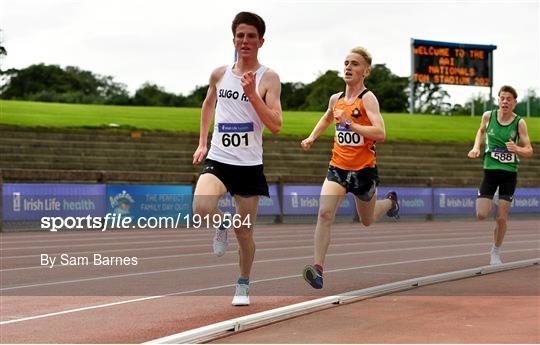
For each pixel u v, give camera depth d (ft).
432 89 467.93
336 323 37.09
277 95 40.52
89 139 205.57
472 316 38.65
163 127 236.84
